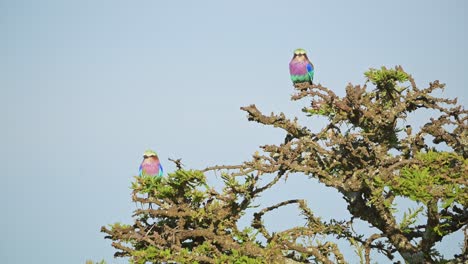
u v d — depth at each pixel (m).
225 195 16.23
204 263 15.29
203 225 16.28
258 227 17.16
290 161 17.08
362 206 17.67
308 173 17.19
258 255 15.38
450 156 15.27
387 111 17.45
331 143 16.94
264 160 16.81
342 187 17.12
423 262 17.55
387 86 17.58
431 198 14.23
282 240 16.75
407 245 17.72
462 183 14.20
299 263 16.44
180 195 16.17
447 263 17.19
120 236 15.55
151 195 16.36
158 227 16.23
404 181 14.52
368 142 17.08
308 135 17.62
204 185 16.08
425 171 14.55
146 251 15.02
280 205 17.50
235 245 15.73
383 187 15.11
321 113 17.41
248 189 16.58
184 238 16.08
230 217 16.33
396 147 17.98
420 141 17.73
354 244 17.66
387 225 17.62
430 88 17.47
